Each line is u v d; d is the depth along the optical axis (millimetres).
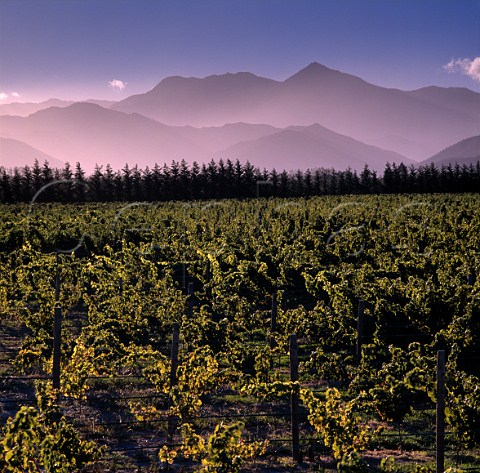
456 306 19375
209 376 14469
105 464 12055
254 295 25797
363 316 19016
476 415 12289
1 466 9992
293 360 12688
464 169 123938
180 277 31016
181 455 12695
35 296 22141
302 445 13234
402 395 13617
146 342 20016
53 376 14078
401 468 11789
